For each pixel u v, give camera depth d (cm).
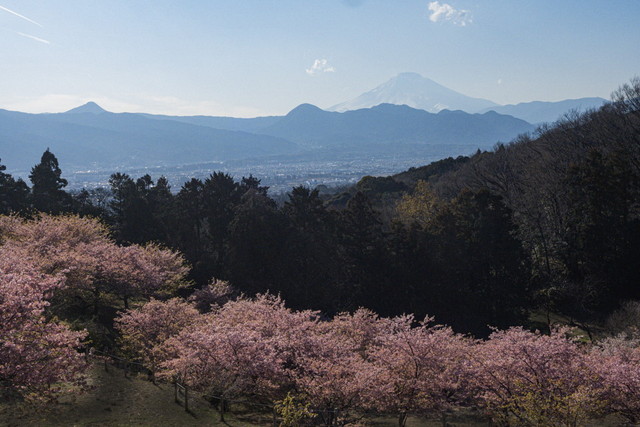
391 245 4816
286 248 4769
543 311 4597
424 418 2281
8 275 1602
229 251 4950
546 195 5322
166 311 2706
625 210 4616
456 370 2117
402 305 4616
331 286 4812
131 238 6150
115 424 1812
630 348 2480
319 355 2241
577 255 4784
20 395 1731
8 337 1428
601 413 1977
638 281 4394
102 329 2933
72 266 2830
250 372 2058
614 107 5922
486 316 4403
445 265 4572
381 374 2080
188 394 2284
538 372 2019
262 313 2702
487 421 2217
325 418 1998
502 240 4503
